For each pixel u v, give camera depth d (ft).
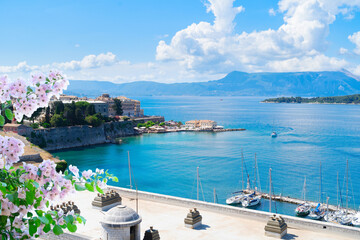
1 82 25.09
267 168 458.91
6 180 24.94
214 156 548.72
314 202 320.09
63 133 636.89
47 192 25.79
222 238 79.15
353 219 271.49
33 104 25.90
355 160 507.71
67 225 27.30
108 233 64.59
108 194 101.45
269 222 80.89
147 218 92.84
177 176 422.41
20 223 24.82
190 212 86.89
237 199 319.27
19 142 25.72
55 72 26.61
